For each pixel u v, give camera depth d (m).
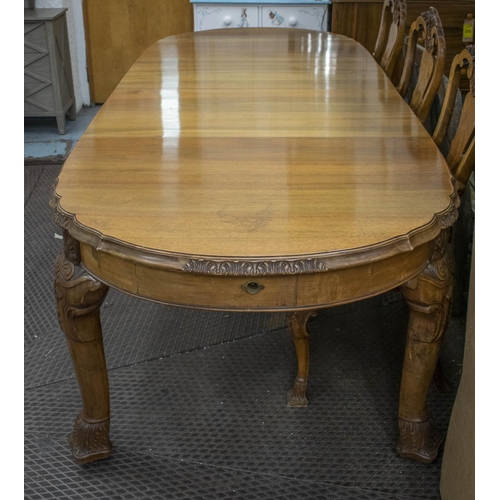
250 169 1.52
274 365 2.12
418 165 1.55
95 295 1.44
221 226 1.24
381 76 2.44
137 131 1.80
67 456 1.72
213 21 4.25
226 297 1.21
